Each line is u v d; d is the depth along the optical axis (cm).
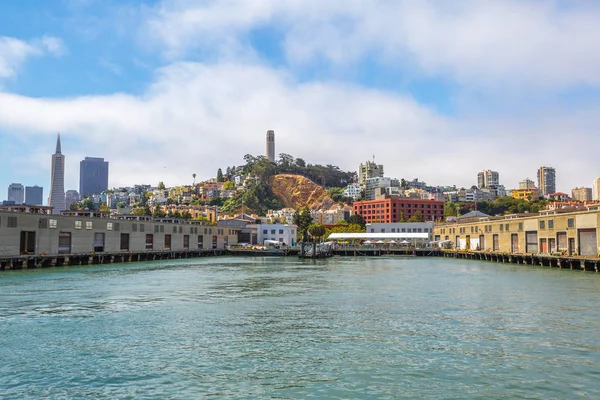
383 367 2602
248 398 2188
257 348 2973
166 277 7650
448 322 3747
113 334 3341
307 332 3406
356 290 5838
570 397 2188
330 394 2230
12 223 8881
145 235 13462
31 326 3584
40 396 2214
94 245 11238
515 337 3234
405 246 19000
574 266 9112
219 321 3803
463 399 2172
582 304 4591
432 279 7306
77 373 2516
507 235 13150
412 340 3164
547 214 11038
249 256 16700
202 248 16912
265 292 5641
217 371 2544
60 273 8056
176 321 3797
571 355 2803
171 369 2577
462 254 14950
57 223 10019
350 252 17362
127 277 7538
